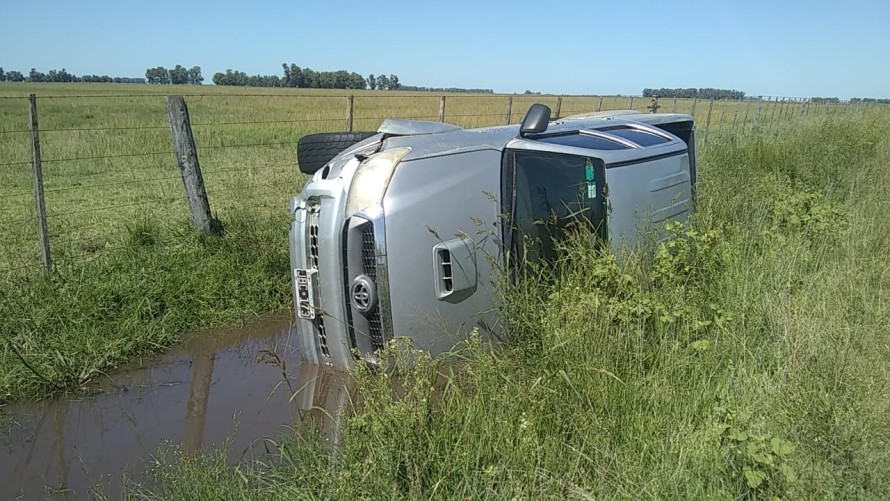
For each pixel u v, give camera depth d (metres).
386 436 3.20
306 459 3.34
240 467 3.59
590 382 3.64
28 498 3.48
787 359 4.07
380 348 3.98
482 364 3.67
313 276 4.13
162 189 11.23
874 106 34.75
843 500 2.98
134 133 19.48
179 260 6.57
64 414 4.40
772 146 12.85
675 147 6.02
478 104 36.44
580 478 3.15
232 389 4.69
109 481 3.62
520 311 4.13
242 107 38.47
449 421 3.34
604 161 4.96
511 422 3.37
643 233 5.12
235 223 7.64
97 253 7.24
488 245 4.25
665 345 4.09
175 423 4.24
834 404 3.48
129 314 5.65
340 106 39.91
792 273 5.40
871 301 5.04
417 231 3.95
